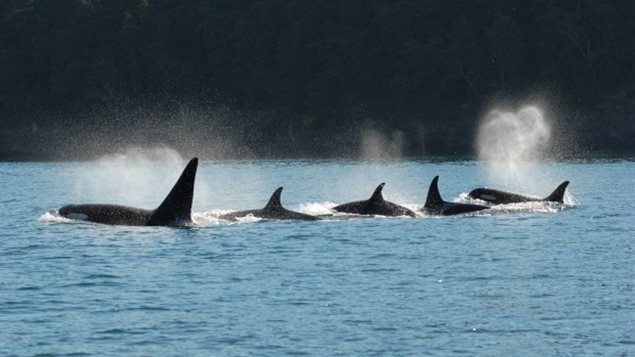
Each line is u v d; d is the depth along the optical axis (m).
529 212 136.00
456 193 181.12
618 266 92.06
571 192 172.75
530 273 88.88
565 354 65.00
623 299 78.06
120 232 112.69
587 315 73.38
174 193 118.94
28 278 86.50
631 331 69.38
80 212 122.50
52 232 113.25
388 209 130.75
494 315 73.50
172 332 69.38
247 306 76.25
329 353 65.06
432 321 72.06
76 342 67.25
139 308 75.69
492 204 143.75
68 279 86.06
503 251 100.88
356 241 107.06
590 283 84.19
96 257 96.69
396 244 105.31
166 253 99.00
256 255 97.94
